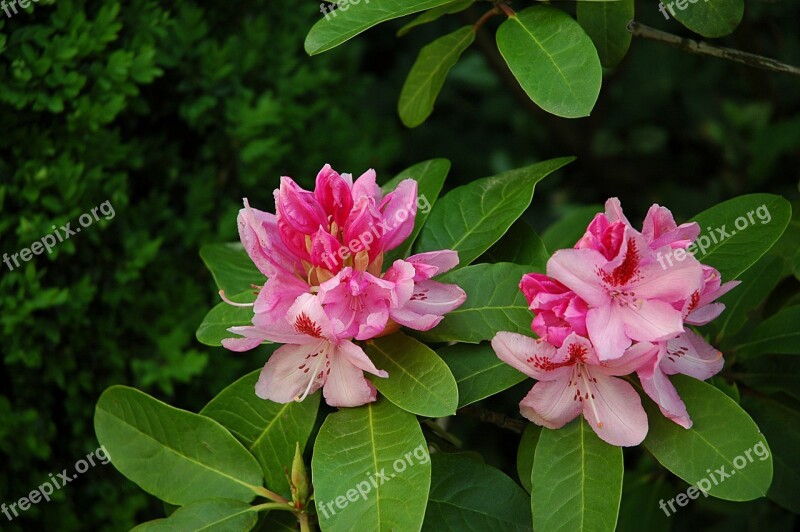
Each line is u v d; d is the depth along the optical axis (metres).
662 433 1.26
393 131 2.14
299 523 1.32
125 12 1.62
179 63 1.67
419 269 1.25
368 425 1.27
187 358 1.65
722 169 2.58
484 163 2.64
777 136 2.02
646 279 1.23
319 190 1.26
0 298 1.57
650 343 1.22
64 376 1.63
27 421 1.60
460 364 1.29
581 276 1.22
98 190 1.62
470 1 1.38
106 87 1.59
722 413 1.25
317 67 1.86
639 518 1.57
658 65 2.50
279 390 1.27
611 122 2.58
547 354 1.23
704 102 2.50
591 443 1.26
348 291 1.25
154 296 1.67
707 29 1.32
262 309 1.25
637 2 2.02
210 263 1.41
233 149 1.72
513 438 2.13
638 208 2.54
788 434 1.43
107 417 1.32
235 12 1.74
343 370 1.26
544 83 1.29
